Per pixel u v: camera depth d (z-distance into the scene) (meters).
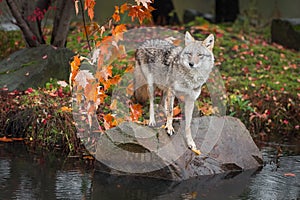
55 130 11.27
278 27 21.19
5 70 13.59
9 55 14.74
